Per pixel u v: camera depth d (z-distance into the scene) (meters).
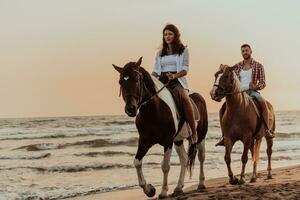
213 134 43.28
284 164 19.34
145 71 7.93
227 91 9.84
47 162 22.03
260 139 10.95
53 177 16.12
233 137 10.27
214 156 22.92
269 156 11.86
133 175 16.27
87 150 29.22
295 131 49.50
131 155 25.25
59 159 23.70
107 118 96.75
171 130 8.23
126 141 35.12
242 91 10.12
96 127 56.69
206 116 9.89
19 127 59.31
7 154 27.19
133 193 11.33
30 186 13.88
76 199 11.00
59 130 50.66
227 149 10.29
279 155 23.66
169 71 8.80
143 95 7.82
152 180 14.34
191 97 9.59
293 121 79.62
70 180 15.20
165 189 8.63
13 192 12.69
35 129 53.81
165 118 8.08
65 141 36.41
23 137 41.97
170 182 13.61
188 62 8.74
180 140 9.09
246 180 11.62
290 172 13.69
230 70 9.91
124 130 50.06
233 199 7.80
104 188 12.97
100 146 32.66
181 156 9.15
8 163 21.69
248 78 10.92
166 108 8.12
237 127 10.11
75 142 34.00
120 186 13.28
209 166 18.45
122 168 18.50
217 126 56.91
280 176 12.45
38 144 31.80
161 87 8.34
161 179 14.61
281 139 39.69
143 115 7.96
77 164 19.78
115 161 21.75
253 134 10.61
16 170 18.19
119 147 31.62
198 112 9.27
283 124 68.69
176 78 8.68
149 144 8.20
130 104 7.38
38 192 12.61
